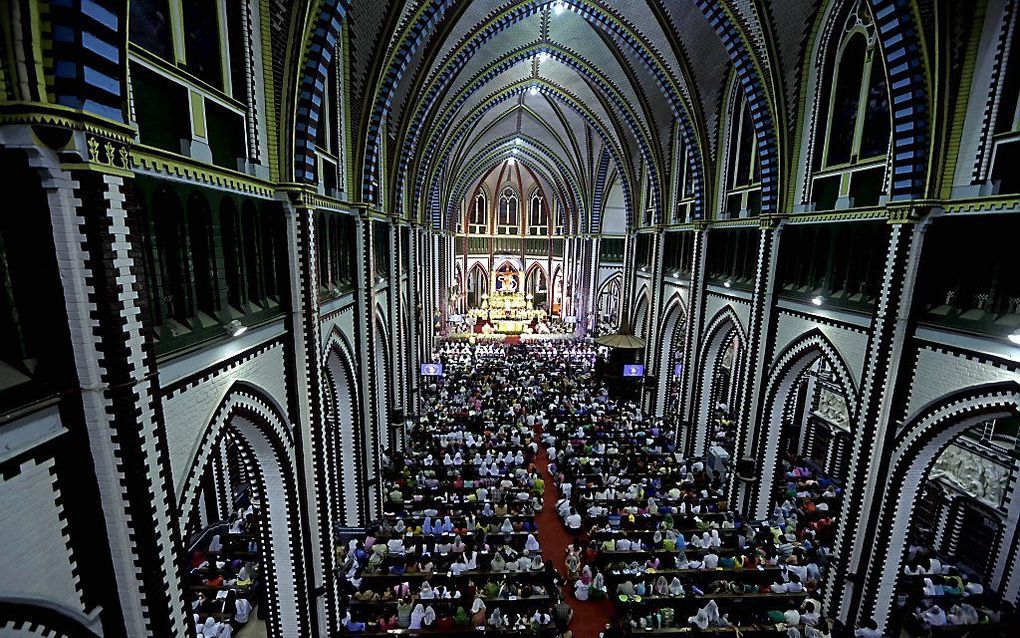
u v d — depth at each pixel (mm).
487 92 28344
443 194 38406
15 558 4117
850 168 12625
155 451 5289
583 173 39312
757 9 13469
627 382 21594
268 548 10109
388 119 17625
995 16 8891
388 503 16203
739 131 18406
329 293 11898
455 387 27734
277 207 9289
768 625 11062
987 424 14406
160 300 5844
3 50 3816
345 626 11031
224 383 7344
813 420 21547
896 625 12039
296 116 9055
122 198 4730
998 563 13844
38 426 4320
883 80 11383
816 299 13570
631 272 30797
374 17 12492
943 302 10133
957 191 9695
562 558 14422
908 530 11375
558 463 19094
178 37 6293
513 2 18922
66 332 4543
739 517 16594
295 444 9977
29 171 4191
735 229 18500
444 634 10703
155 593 5273
